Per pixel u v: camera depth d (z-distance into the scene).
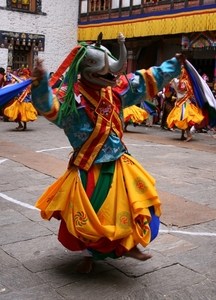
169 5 14.36
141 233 2.97
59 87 2.94
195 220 4.51
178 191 5.68
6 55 18.59
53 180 6.09
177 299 2.88
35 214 4.58
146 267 3.36
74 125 3.02
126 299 2.86
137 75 3.21
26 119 11.53
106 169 3.02
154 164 7.42
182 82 10.02
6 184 5.81
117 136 3.10
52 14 19.39
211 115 3.69
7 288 2.96
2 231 4.06
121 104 3.20
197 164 7.56
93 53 2.90
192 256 3.59
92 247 2.97
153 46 17.48
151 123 13.82
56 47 19.73
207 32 13.45
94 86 3.02
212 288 3.04
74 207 2.95
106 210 2.93
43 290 2.95
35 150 8.51
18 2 18.61
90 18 18.78
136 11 15.84
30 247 3.70
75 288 3.00
